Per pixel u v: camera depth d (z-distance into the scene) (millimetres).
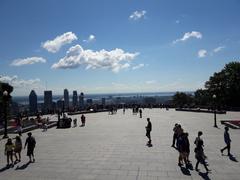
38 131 32125
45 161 17281
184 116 46875
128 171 14836
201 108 62625
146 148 20562
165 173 14367
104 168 15484
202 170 14773
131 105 75188
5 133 27750
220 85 68562
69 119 35531
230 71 67938
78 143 23359
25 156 18766
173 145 20984
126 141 23719
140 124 36406
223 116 44750
